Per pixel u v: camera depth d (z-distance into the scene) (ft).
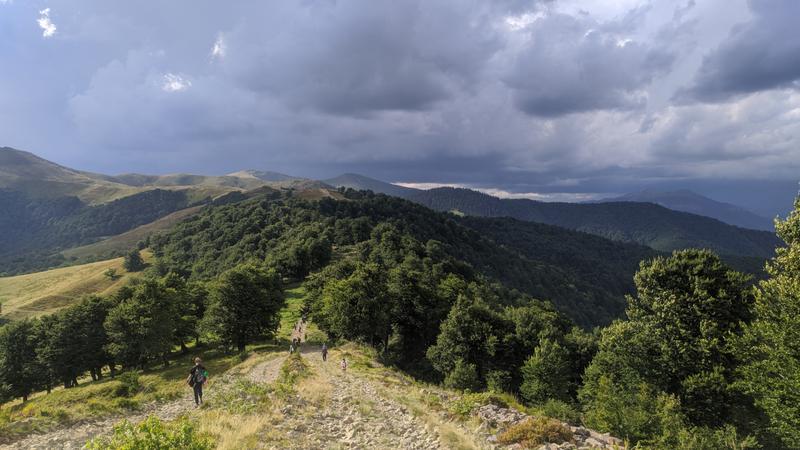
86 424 65.16
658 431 56.80
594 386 108.88
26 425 59.16
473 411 57.62
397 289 242.58
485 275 528.22
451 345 191.01
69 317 210.18
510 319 222.07
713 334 84.64
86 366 208.13
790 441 62.03
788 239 78.69
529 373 155.94
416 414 57.57
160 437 27.99
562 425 45.65
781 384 62.08
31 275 595.06
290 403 60.29
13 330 213.25
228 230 611.47
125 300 219.82
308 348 191.42
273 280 254.06
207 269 519.19
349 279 220.23
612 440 46.21
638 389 81.66
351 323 203.82
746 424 77.25
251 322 210.59
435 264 396.98
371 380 97.50
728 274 91.71
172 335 211.41
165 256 591.37
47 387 212.02
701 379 78.84
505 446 42.88
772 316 69.10
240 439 40.14
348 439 44.93
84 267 607.37
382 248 466.70
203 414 55.31
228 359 188.24
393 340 249.55
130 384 105.09
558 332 205.46
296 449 40.01
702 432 59.88
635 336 94.73
